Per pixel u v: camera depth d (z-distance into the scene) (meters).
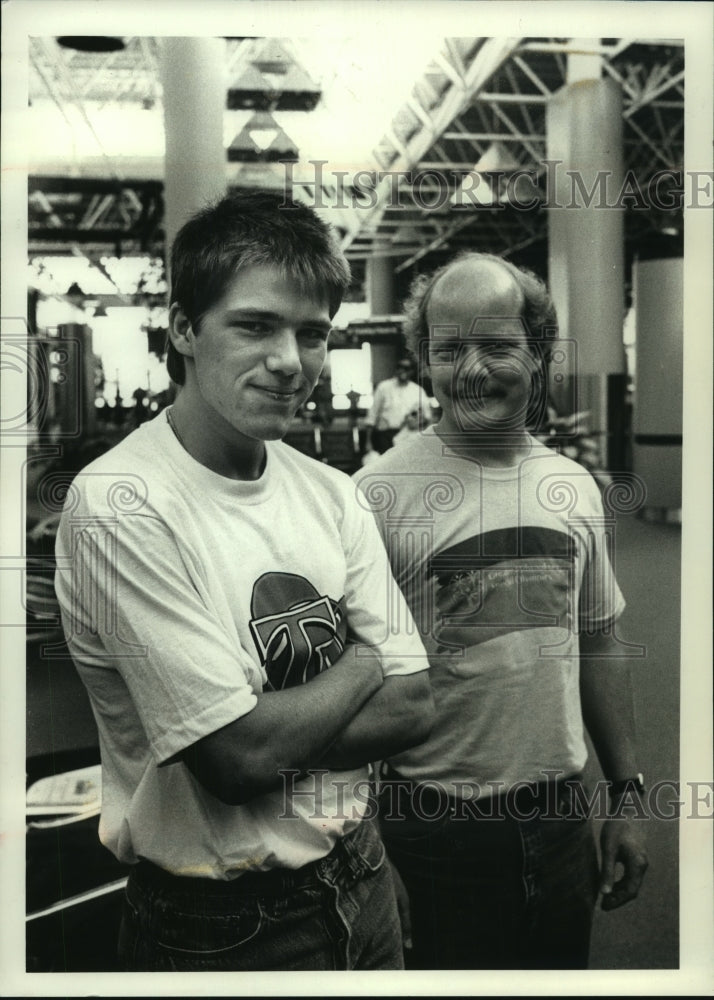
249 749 1.25
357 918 1.36
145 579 1.30
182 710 1.24
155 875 1.34
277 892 1.33
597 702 1.44
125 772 1.33
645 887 1.46
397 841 1.39
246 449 1.34
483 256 1.42
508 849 1.42
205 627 1.26
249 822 1.32
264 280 1.36
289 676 1.31
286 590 1.32
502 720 1.41
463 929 1.41
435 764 1.40
